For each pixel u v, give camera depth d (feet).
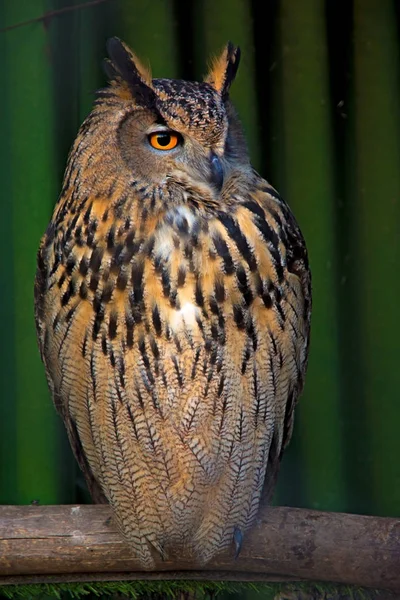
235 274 26.58
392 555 26.27
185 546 28.84
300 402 33.68
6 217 32.50
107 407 27.45
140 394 27.14
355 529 26.61
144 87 26.89
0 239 32.48
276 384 27.71
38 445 33.01
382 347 33.45
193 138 26.81
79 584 28.02
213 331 26.66
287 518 27.17
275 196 27.78
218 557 28.17
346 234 33.40
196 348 26.71
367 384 33.60
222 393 27.14
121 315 26.66
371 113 33.53
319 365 33.40
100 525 27.40
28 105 32.60
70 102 32.83
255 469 28.17
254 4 33.42
